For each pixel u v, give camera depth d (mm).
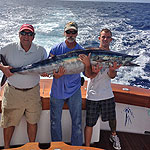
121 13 22859
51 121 1897
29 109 1821
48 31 10758
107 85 1912
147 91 2215
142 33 11844
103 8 29141
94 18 17453
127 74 5348
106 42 1888
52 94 1839
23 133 2004
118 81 4918
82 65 1671
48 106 1973
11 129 1873
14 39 8992
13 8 24391
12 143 2016
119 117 2301
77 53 1670
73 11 22234
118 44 8828
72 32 1673
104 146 2133
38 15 17906
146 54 7469
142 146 2141
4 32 10500
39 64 1670
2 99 1822
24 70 1677
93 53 1671
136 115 2260
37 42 8484
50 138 2084
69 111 1923
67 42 1770
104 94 1905
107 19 17328
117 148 2062
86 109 1961
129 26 14492
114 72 1820
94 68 1679
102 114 1962
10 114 1805
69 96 1811
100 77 1863
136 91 2191
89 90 1927
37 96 1833
